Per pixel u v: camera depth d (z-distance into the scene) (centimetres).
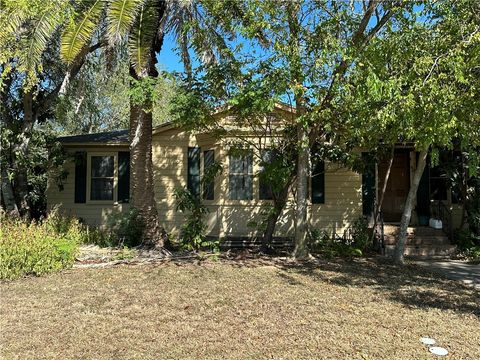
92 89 1639
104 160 1489
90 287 747
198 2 1012
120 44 1050
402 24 778
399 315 599
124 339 498
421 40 697
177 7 1026
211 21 1002
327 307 633
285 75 855
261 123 1129
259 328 537
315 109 899
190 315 589
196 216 1143
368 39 859
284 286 763
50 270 864
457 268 974
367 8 920
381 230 1157
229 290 730
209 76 948
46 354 455
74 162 1473
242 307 629
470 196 1229
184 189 1241
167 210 1398
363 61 750
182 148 1408
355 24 909
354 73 754
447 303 668
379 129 773
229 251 1162
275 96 848
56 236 995
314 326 546
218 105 991
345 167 1283
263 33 899
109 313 596
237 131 1205
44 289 732
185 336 508
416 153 1334
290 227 1289
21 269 830
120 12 886
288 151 1108
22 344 483
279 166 1046
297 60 846
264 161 1146
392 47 711
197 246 1143
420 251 1157
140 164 1110
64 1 876
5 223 987
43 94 1438
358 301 670
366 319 578
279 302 657
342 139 1090
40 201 1532
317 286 767
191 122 990
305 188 1048
